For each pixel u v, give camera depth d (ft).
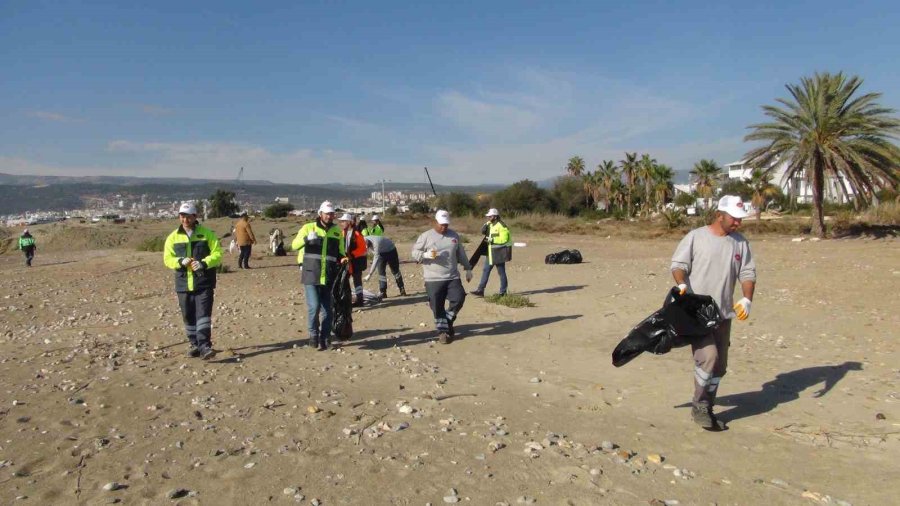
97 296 50.42
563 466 15.55
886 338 30.53
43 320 39.24
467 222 188.44
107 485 14.32
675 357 27.45
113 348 29.50
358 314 39.52
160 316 39.45
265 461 15.87
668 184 283.79
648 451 16.76
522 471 15.26
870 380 22.98
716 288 18.29
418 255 30.32
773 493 14.20
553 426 18.78
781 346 29.14
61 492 14.12
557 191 297.12
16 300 47.91
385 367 26.07
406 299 45.75
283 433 17.93
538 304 42.86
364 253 42.06
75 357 27.45
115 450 16.63
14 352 28.66
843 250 88.22
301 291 52.39
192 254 26.73
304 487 14.37
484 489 14.28
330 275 29.53
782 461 16.03
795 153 118.73
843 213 146.00
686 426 18.75
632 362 26.76
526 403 21.15
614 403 21.16
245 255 71.05
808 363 25.80
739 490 14.35
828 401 20.74
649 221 189.47
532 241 129.90
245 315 39.19
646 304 41.96
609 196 288.51
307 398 21.53
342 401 21.16
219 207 343.87
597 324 35.47
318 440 17.40
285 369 25.63
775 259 75.66
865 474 15.17
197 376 24.34
